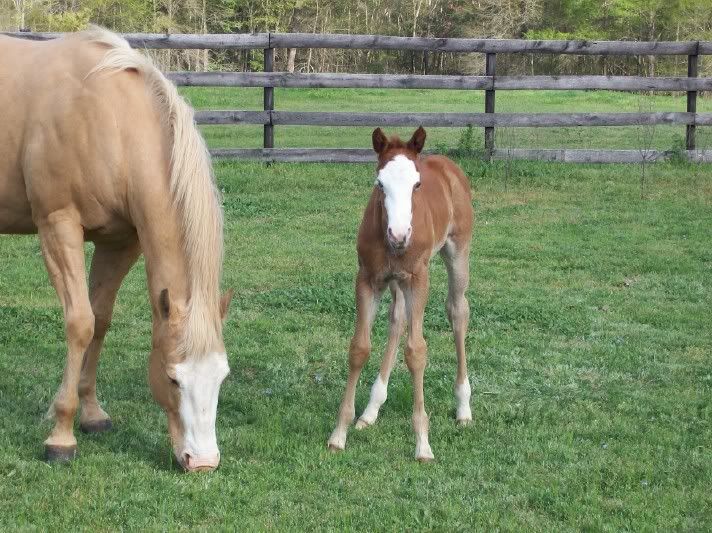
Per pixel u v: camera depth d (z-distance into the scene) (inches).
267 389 243.9
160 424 217.5
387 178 193.8
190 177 187.0
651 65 1560.0
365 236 203.6
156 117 195.0
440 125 556.4
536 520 176.2
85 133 191.8
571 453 207.3
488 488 189.0
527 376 260.5
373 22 1930.4
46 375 246.7
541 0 1851.6
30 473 186.2
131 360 261.1
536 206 483.5
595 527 171.9
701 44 569.6
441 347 283.7
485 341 288.5
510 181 528.1
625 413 235.9
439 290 343.3
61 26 1278.3
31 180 195.8
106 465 193.0
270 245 398.3
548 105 1069.1
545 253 397.4
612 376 262.1
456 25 1886.1
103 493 178.1
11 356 260.5
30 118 197.2
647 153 569.6
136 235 206.7
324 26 1909.4
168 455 199.5
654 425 226.2
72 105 193.0
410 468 198.5
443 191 225.8
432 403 240.4
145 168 189.6
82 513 170.6
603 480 194.5
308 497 182.2
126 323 295.0
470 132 563.2
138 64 198.2
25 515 169.9
